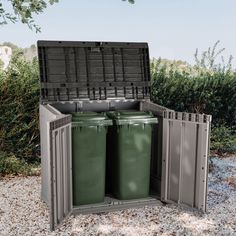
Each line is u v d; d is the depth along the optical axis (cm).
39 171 624
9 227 401
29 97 629
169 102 712
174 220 418
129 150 447
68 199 416
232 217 431
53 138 371
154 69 709
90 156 432
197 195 431
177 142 443
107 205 437
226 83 761
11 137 624
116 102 509
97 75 498
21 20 600
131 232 388
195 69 759
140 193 459
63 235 380
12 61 620
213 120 759
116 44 514
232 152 768
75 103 488
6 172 604
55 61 482
